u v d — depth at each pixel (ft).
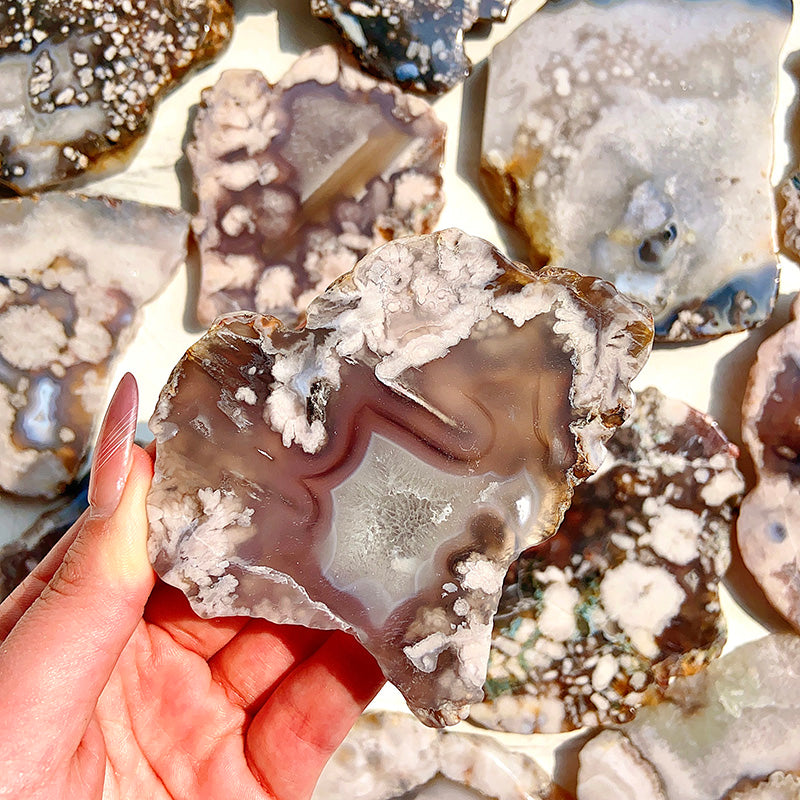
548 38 0.77
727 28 0.78
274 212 0.76
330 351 0.57
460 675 0.56
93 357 0.76
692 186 0.77
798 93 0.82
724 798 0.77
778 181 0.81
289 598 0.57
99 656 0.55
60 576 0.55
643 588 0.76
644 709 0.78
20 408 0.75
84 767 0.56
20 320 0.75
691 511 0.77
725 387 0.81
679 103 0.77
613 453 0.77
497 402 0.57
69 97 0.75
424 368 0.57
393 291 0.57
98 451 0.55
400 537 0.57
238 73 0.76
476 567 0.57
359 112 0.76
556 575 0.76
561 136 0.77
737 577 0.81
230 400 0.57
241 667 0.68
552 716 0.78
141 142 0.78
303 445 0.57
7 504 0.77
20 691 0.52
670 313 0.78
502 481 0.57
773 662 0.78
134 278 0.76
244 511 0.57
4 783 0.52
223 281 0.76
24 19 0.74
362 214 0.77
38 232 0.75
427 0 0.76
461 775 0.78
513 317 0.57
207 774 0.65
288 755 0.66
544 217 0.77
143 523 0.56
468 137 0.81
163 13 0.75
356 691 0.66
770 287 0.77
